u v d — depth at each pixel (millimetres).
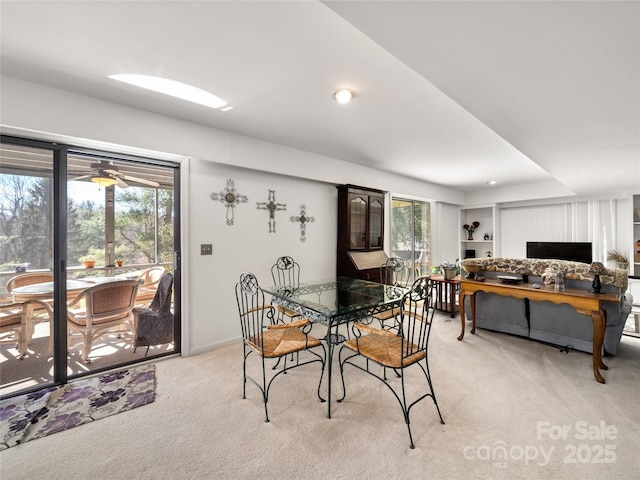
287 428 1761
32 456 1539
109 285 2668
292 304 2402
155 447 1606
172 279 2883
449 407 1972
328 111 2430
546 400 2049
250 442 1643
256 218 3369
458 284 4426
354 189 4098
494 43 1191
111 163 2717
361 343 2090
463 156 3750
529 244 5938
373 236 4398
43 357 2295
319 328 3785
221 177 3078
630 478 1396
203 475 1421
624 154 2773
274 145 3281
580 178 3885
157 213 3111
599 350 2352
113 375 2424
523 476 1408
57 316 2258
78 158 2496
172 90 2094
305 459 1520
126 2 1250
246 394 2143
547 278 2918
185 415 1890
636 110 1837
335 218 4219
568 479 1392
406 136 3018
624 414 1884
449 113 2457
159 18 1357
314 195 3953
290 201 3693
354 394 2145
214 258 3025
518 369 2523
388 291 2678
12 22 1384
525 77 1466
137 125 2404
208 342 2975
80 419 1841
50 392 2152
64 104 2094
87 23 1394
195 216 2891
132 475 1422
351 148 3453
